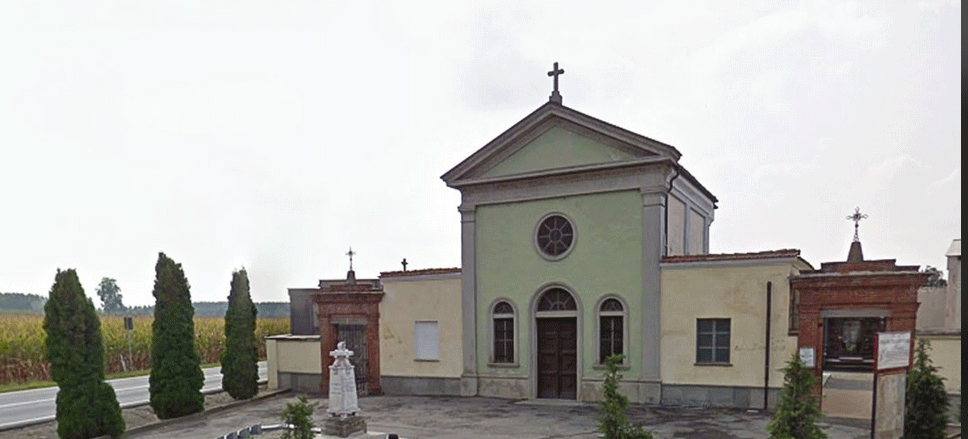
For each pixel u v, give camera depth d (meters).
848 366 12.94
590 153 16.06
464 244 17.70
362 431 12.16
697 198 18.97
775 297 13.63
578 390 15.80
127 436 13.52
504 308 17.17
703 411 13.62
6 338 28.05
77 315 13.20
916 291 12.10
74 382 12.91
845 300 12.73
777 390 13.45
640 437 7.29
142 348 33.03
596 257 15.83
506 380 16.78
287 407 9.75
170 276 15.94
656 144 15.00
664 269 14.89
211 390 20.42
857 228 17.16
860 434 10.76
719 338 14.30
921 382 9.02
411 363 18.22
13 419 16.83
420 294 18.28
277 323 42.88
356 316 18.88
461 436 11.93
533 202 16.84
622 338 15.43
